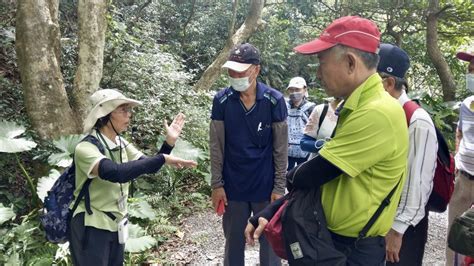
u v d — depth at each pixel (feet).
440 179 7.27
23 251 11.66
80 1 16.47
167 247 13.69
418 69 39.47
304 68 42.73
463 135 9.61
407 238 7.30
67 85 19.52
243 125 9.26
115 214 8.35
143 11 34.06
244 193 9.50
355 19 5.29
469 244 5.21
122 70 21.94
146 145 19.97
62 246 11.51
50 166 14.62
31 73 14.74
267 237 5.98
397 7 34.55
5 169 15.21
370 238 5.47
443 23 34.65
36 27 14.71
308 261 5.35
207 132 21.62
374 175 5.27
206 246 13.76
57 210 8.21
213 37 38.60
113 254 8.63
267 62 40.04
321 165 5.25
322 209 5.50
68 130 15.20
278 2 41.96
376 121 5.08
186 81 26.45
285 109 9.44
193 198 17.72
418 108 6.66
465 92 32.65
